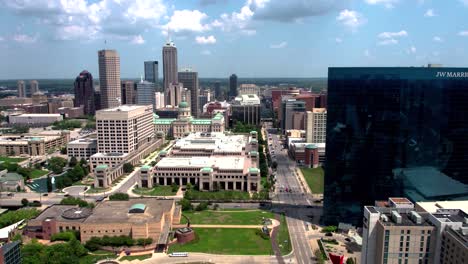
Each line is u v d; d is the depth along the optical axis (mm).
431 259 183500
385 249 183250
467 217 187625
